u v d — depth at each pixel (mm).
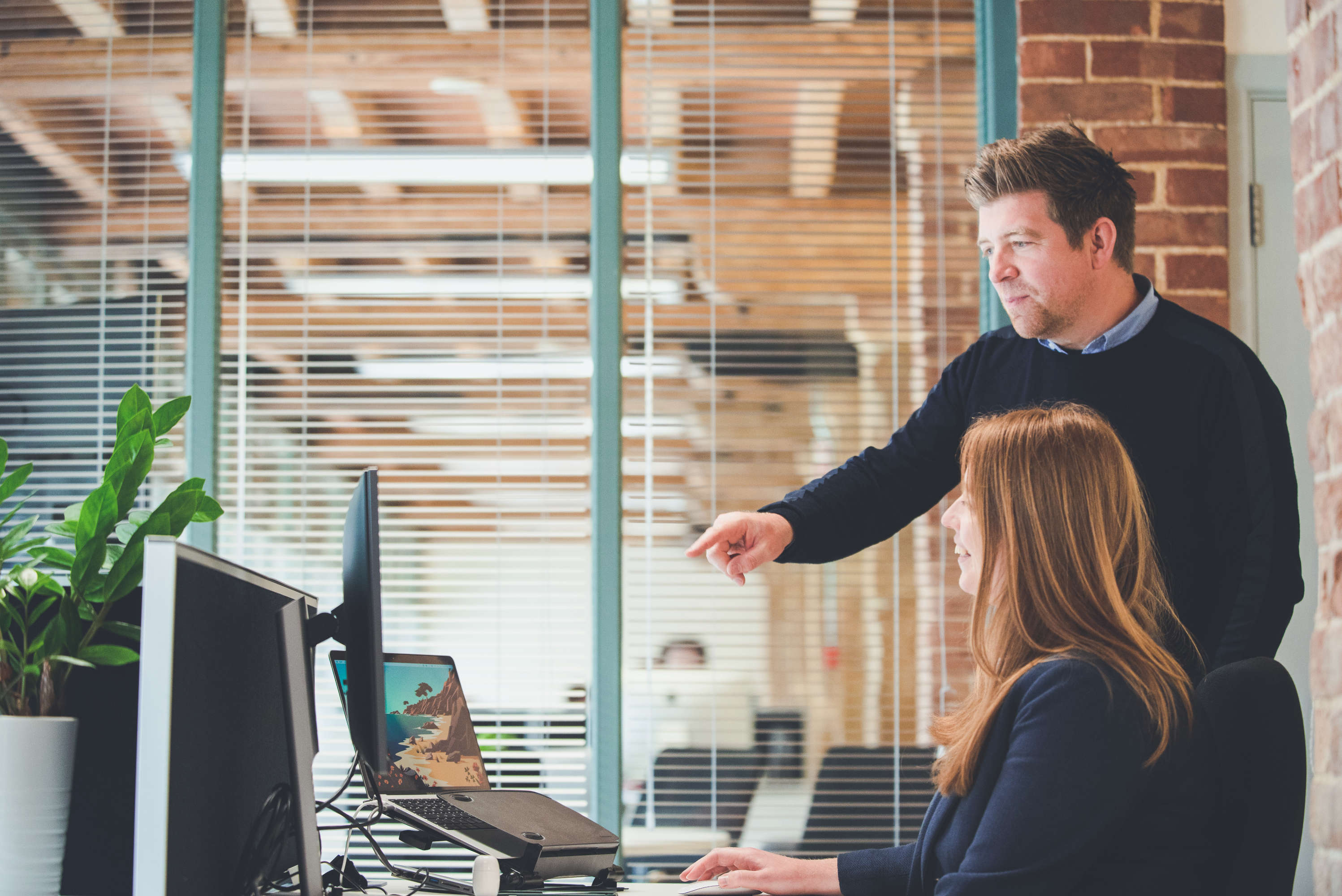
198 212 2574
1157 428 1560
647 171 2574
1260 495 1462
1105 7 2430
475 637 2480
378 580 1186
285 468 2529
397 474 2527
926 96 2580
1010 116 2467
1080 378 1624
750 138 2582
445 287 2570
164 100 2641
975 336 2533
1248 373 1516
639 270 2555
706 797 2416
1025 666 1106
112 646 1316
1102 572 1109
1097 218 1544
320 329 2566
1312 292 1398
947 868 1104
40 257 2609
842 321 2539
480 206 2590
